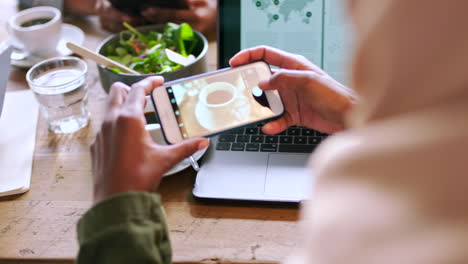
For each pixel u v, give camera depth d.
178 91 0.63
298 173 0.67
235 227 0.62
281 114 0.64
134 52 0.90
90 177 0.72
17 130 0.81
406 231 0.22
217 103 0.63
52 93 0.78
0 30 1.10
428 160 0.22
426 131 0.22
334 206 0.24
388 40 0.22
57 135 0.81
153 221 0.44
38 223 0.65
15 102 0.87
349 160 0.25
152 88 0.62
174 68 0.83
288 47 0.83
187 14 1.01
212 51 0.98
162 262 0.45
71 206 0.68
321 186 0.26
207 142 0.52
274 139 0.73
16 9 1.18
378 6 0.22
